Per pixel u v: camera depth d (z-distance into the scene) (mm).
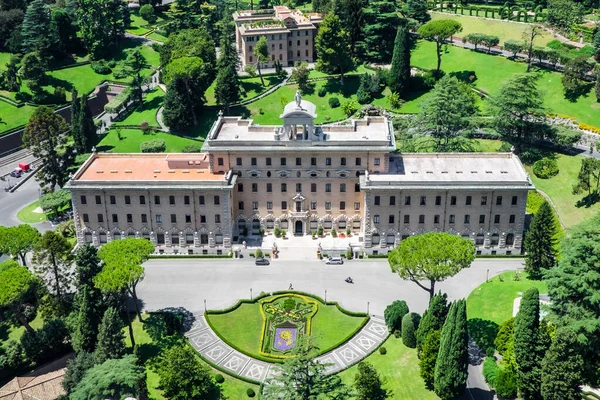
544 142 191625
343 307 141125
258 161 160125
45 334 128625
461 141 183000
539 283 142500
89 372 111312
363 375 113938
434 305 121250
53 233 136250
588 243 116000
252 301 142875
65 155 197000
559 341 106562
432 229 157375
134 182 157000
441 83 190750
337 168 160125
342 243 162875
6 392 118250
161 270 156000
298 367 103375
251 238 165875
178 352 116375
